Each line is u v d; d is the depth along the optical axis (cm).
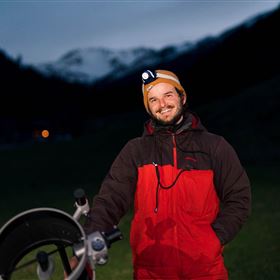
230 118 3869
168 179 240
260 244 749
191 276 235
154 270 238
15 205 1381
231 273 609
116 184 244
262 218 955
